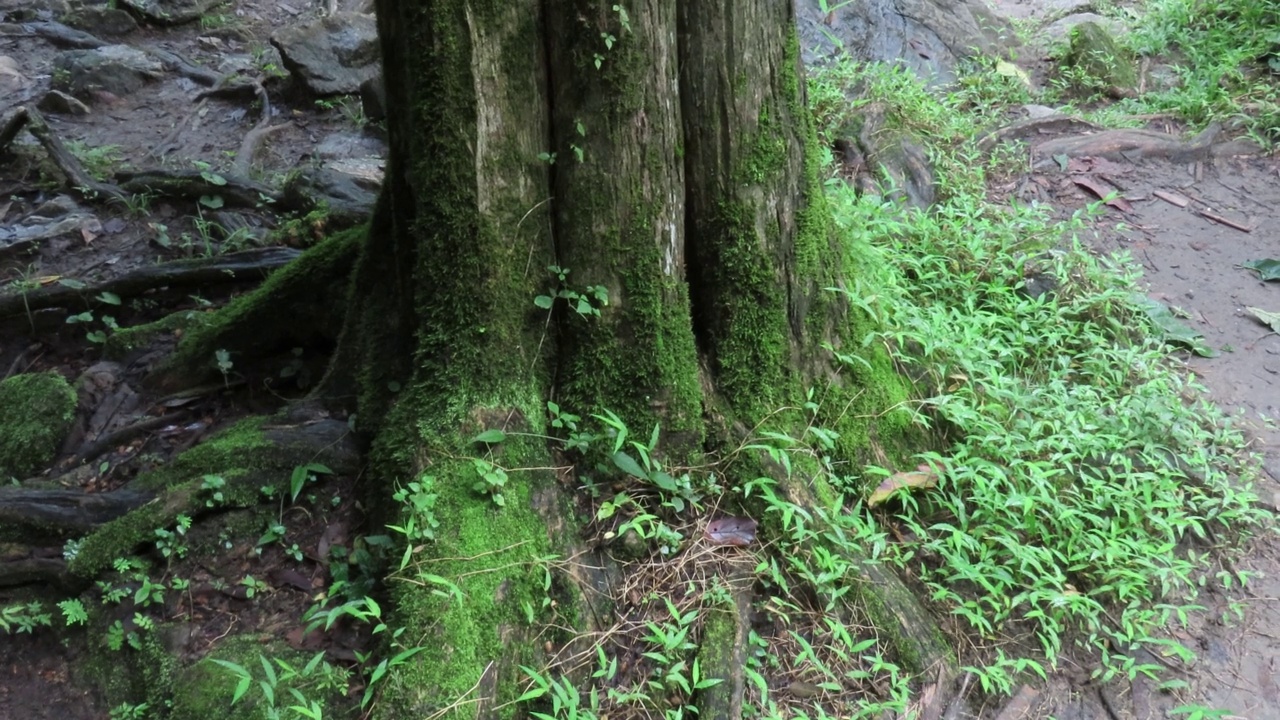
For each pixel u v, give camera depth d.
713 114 2.83
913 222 4.73
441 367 2.92
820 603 2.80
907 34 7.24
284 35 7.06
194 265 4.49
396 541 2.78
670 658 2.65
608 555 2.84
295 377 3.86
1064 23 7.89
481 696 2.47
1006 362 3.95
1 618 2.96
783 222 3.02
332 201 5.15
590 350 2.95
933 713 2.68
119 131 6.77
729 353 3.07
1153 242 5.20
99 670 2.85
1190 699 2.84
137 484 3.29
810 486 2.99
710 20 2.74
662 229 2.85
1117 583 2.97
